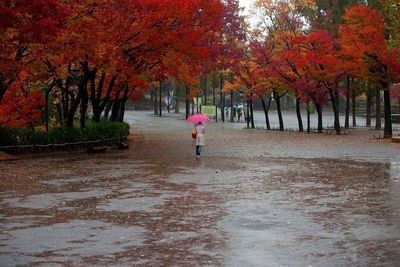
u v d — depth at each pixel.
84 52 25.39
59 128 29.19
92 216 11.29
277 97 53.97
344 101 100.75
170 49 28.16
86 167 21.09
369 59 37.75
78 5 24.12
